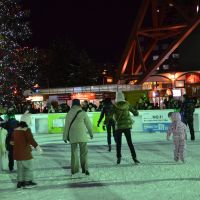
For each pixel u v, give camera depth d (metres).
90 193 7.26
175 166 9.98
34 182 8.38
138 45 61.25
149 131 22.44
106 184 8.05
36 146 8.16
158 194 6.91
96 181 8.43
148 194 6.95
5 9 37.91
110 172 9.44
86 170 9.21
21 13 39.25
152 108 28.84
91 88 42.41
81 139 9.14
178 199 6.47
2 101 37.66
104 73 94.62
